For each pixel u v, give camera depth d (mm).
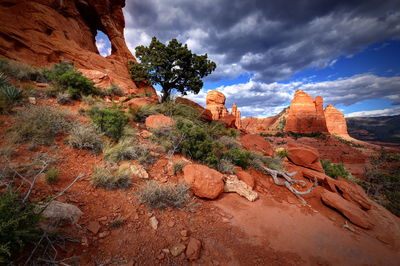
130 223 2594
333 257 2945
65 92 6930
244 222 3461
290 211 4359
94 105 6637
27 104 4957
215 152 6113
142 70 16906
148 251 2219
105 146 4414
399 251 3549
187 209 3357
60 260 1689
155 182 3609
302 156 8758
